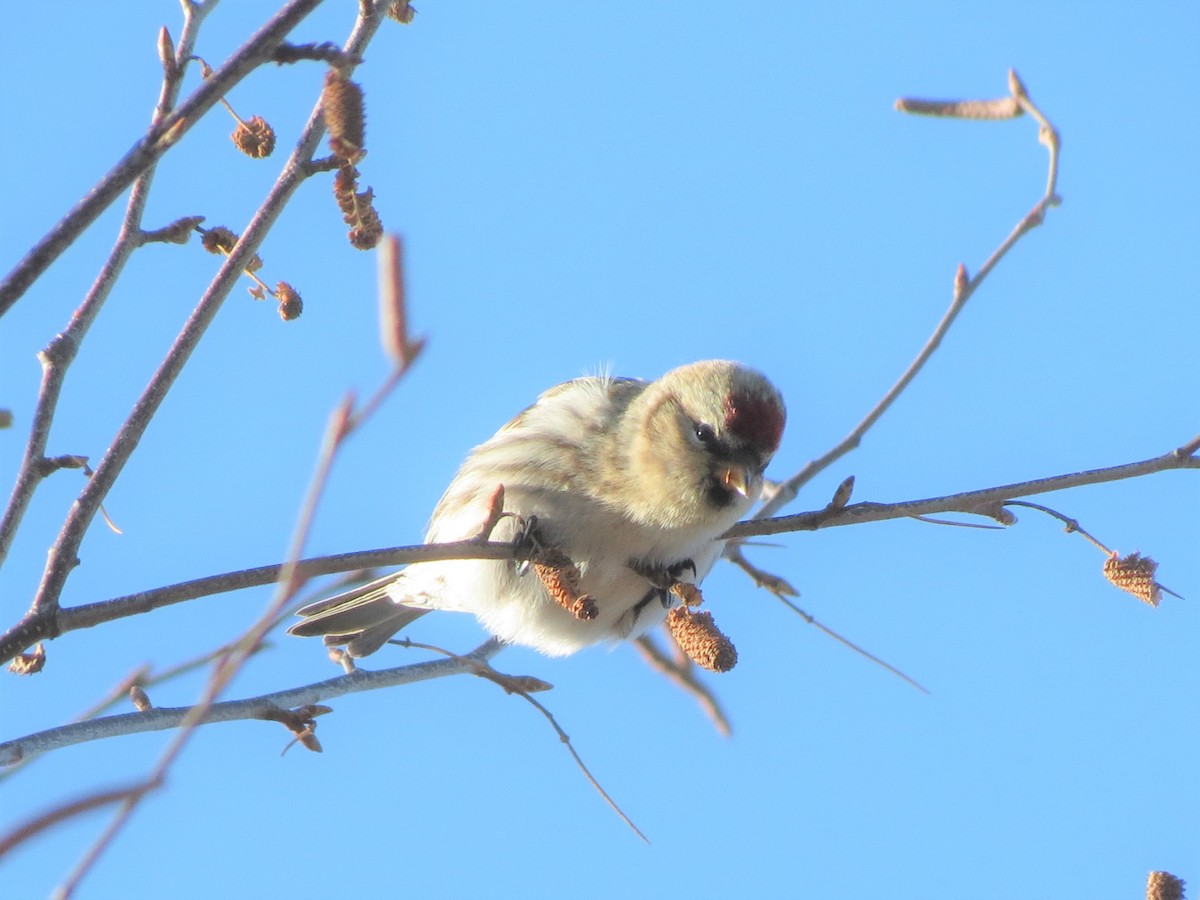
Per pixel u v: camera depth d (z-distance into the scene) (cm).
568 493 820
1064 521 664
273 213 578
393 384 237
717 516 810
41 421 557
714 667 655
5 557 534
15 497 546
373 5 596
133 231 593
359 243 549
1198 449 662
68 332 575
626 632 871
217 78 446
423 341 238
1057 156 781
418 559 562
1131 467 659
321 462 236
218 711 633
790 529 679
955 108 683
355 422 236
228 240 598
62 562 514
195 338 566
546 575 673
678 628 670
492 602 840
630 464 811
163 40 551
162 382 555
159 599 500
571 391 865
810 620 780
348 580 548
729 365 845
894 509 674
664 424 810
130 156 444
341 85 545
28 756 533
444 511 865
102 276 588
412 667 717
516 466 829
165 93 550
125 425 550
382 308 236
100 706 628
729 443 798
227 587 505
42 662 618
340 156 546
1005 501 663
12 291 424
